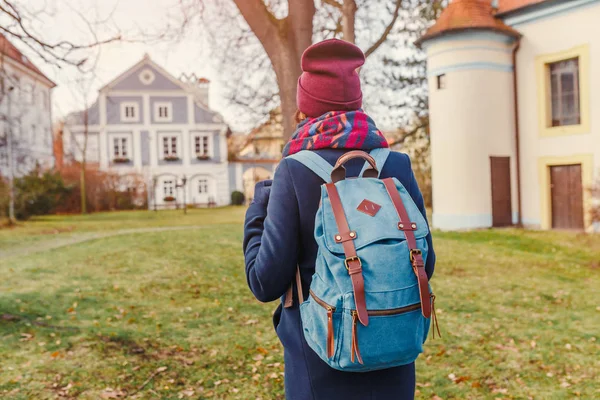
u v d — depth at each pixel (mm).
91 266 9305
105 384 4105
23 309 6242
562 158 15938
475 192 16453
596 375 4418
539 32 16328
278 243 1371
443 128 16812
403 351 1256
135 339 5281
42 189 24328
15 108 29016
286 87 4227
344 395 1395
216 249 11273
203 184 44438
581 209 15688
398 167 1545
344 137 1464
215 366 4566
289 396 1467
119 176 35188
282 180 1432
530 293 7762
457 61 16469
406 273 1264
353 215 1308
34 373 4281
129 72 43250
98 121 43000
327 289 1279
